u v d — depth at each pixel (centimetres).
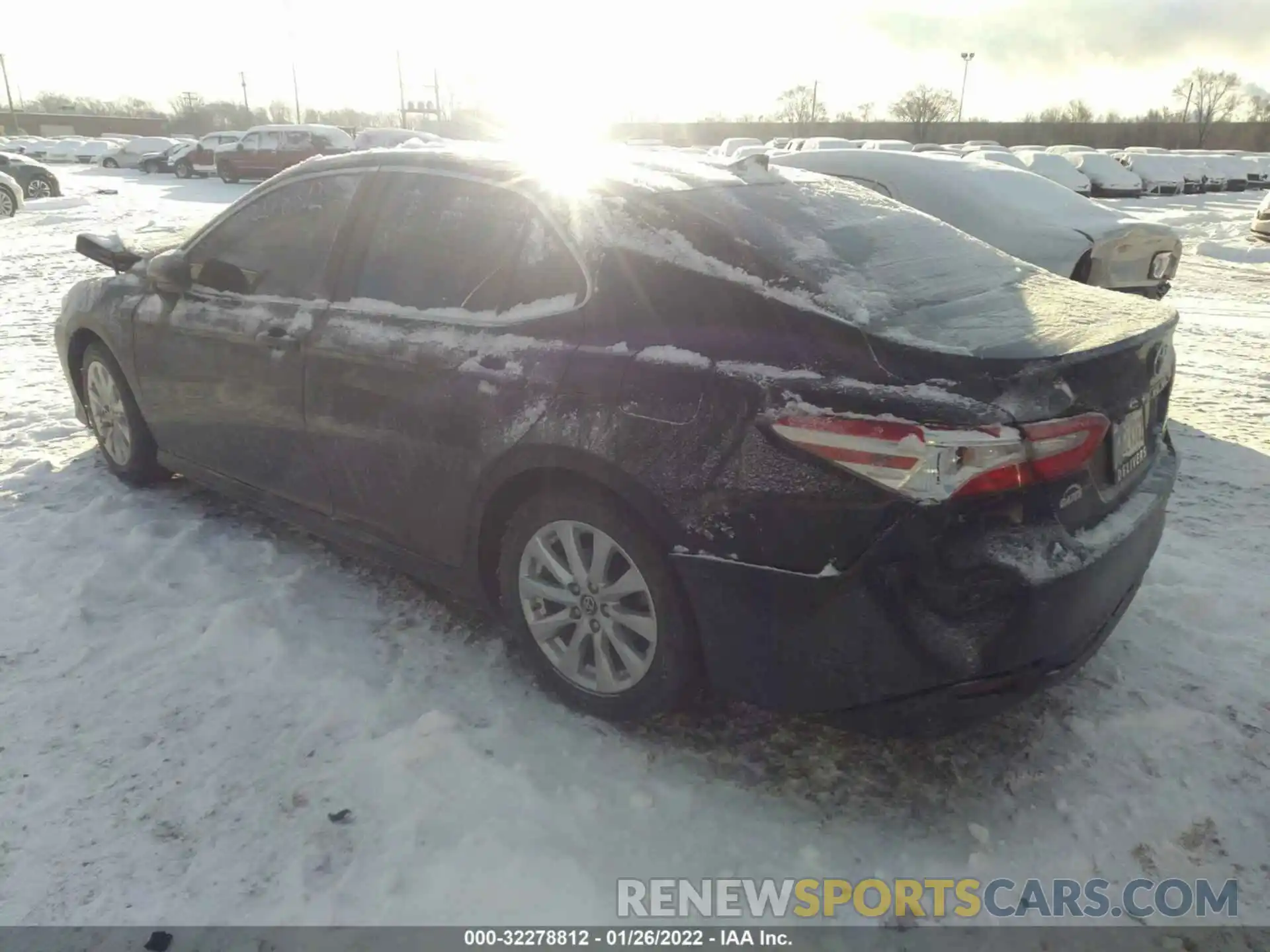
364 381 323
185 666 316
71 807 255
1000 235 616
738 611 246
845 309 244
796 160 724
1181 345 796
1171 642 330
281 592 361
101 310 441
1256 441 535
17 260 1216
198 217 1789
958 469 217
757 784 268
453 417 296
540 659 300
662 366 252
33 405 589
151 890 230
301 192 370
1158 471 287
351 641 334
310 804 256
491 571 314
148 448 445
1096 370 240
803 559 233
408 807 255
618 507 264
